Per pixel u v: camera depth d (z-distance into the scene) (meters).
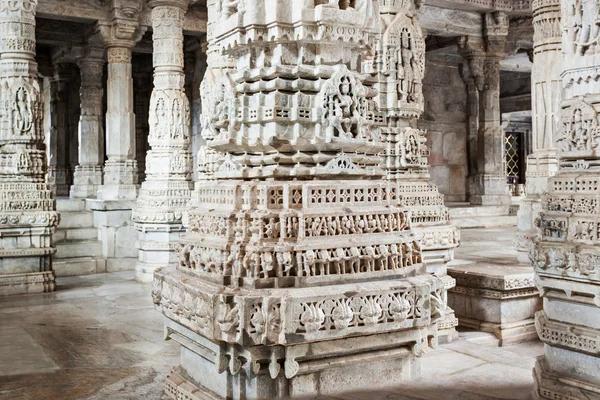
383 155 6.44
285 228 3.78
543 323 4.35
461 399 4.32
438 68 19.30
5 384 5.07
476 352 5.71
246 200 3.94
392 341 3.95
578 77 4.33
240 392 3.75
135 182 13.15
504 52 17.44
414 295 3.92
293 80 4.05
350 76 4.11
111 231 12.27
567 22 4.42
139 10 13.01
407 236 4.22
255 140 4.04
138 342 6.45
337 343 3.75
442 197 6.66
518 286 6.34
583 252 3.99
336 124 4.02
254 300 3.51
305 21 3.95
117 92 13.02
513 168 25.67
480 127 18.17
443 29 16.20
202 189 4.49
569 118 4.35
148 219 10.73
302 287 3.71
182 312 4.04
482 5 16.16
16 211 9.76
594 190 4.15
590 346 4.00
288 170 4.03
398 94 6.45
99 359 5.80
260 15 4.01
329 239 3.86
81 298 9.19
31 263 9.82
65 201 12.98
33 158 9.97
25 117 9.91
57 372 5.39
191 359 4.36
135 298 9.15
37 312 8.14
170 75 11.09
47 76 17.53
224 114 4.22
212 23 7.21
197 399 4.02
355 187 4.07
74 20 13.06
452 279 6.34
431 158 19.14
